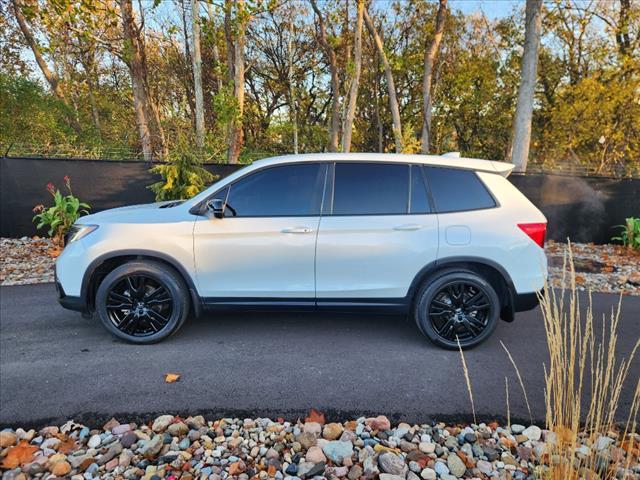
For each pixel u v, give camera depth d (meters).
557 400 1.87
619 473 2.04
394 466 2.13
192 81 21.39
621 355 3.51
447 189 3.49
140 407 2.70
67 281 3.52
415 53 21.12
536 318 4.39
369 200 3.47
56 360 3.32
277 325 4.11
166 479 2.05
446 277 3.41
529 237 3.41
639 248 7.77
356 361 3.36
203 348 3.56
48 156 8.83
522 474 2.13
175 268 3.54
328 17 17.19
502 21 19.09
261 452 2.28
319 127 23.95
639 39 14.95
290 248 3.42
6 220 7.93
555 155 16.75
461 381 3.05
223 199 3.53
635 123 13.74
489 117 20.94
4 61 16.77
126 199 8.47
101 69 20.89
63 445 2.32
